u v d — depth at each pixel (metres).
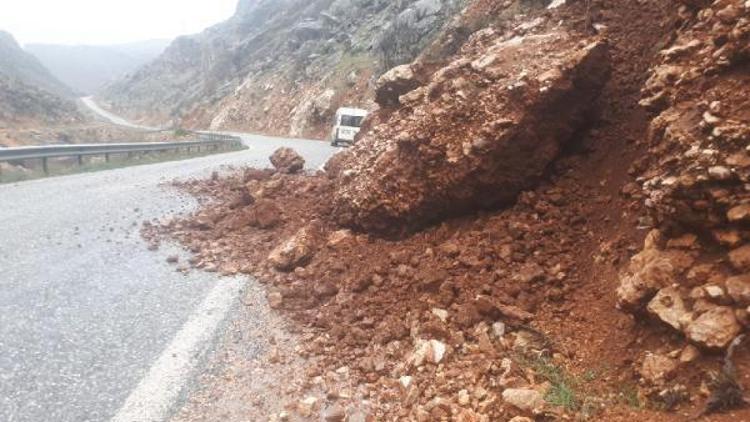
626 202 6.18
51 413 4.56
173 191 13.98
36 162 18.98
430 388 4.91
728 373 3.41
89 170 17.52
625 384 4.17
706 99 4.57
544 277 5.92
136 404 4.80
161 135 48.53
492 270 6.36
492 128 6.90
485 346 5.25
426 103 8.44
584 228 6.41
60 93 130.88
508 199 7.32
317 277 7.81
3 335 5.73
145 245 9.48
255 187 12.12
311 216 10.30
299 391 5.15
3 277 7.27
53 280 7.38
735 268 3.88
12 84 57.06
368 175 8.70
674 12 7.53
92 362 5.43
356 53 53.47
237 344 6.08
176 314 6.75
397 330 5.91
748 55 4.48
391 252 7.70
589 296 5.42
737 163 3.95
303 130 49.12
